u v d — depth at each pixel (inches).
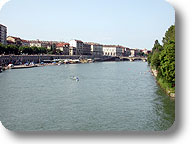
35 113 1697.8
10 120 1539.1
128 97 2240.4
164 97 2169.0
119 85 3056.1
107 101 2074.3
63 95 2359.7
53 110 1777.8
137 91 2566.4
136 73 4781.0
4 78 3612.2
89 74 4517.7
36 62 7406.5
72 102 2038.6
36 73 4505.4
